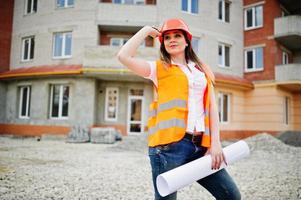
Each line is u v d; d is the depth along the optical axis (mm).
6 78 18094
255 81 19031
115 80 16641
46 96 16969
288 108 19844
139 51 14945
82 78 16062
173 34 1901
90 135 14711
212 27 18438
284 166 7223
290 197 4176
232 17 19500
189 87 1819
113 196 4113
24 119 17500
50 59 17531
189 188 4691
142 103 16750
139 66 1802
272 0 19031
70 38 17500
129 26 16750
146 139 11539
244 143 1995
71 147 11531
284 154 9742
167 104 1771
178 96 1770
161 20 16734
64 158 8055
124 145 11133
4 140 14367
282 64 19109
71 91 16453
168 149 1723
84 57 15125
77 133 14680
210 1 18500
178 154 1724
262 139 11508
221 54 19078
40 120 16891
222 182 1882
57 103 17062
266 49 18859
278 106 18094
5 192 4211
